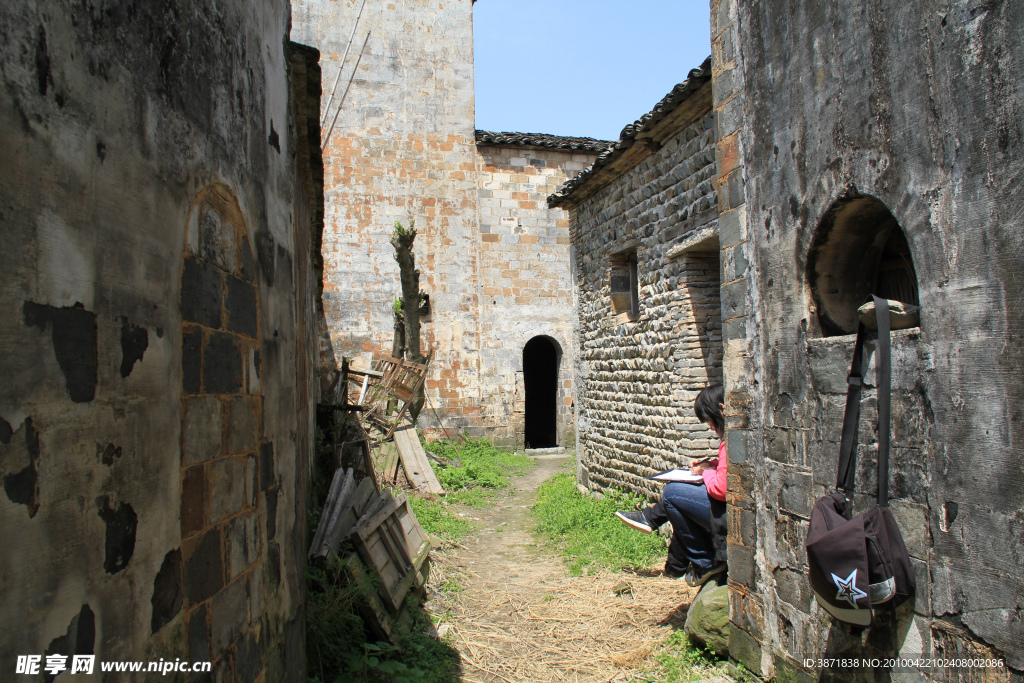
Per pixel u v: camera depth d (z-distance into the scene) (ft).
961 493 7.45
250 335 7.60
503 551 20.81
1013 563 6.84
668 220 21.47
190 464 5.93
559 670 12.22
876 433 8.74
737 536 11.81
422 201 46.57
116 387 4.78
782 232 10.57
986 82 7.04
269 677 7.77
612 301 26.23
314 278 25.08
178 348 5.76
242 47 7.56
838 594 7.98
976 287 7.23
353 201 45.65
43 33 4.12
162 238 5.50
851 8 8.97
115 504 4.72
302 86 12.94
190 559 5.88
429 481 30.32
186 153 6.00
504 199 47.75
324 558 12.56
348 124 45.96
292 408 9.54
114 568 4.67
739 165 11.69
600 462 27.61
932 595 7.86
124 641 4.76
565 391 47.96
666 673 11.87
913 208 8.04
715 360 20.40
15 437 3.75
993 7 6.95
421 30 47.44
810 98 9.85
